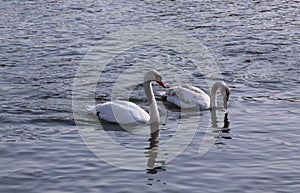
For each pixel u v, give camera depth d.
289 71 26.36
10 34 33.41
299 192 14.81
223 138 18.69
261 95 23.17
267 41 31.61
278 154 17.19
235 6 40.84
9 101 22.45
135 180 15.57
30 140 18.45
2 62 28.02
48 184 15.35
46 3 41.59
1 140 18.42
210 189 15.02
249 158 16.95
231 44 31.23
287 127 19.42
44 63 27.92
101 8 40.06
